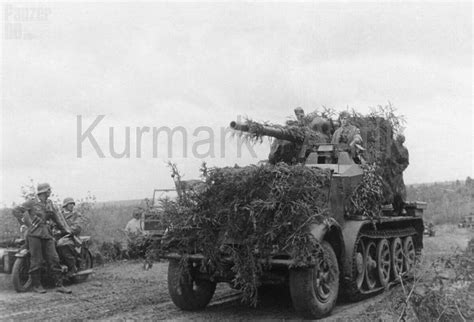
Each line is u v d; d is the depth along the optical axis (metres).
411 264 11.55
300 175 8.08
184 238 8.43
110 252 14.87
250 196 8.14
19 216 10.59
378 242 10.45
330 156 9.86
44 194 10.62
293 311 8.67
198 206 8.49
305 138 10.28
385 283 10.44
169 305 9.18
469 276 7.98
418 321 6.84
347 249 8.92
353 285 9.04
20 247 11.20
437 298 6.92
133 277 12.13
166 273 12.72
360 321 7.56
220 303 9.39
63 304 9.20
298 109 11.02
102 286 10.98
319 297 8.00
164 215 8.66
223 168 8.61
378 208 10.27
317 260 7.76
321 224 7.98
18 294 10.04
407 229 12.03
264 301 9.49
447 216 27.78
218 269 8.27
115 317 8.27
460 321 6.73
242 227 8.08
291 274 7.85
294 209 7.81
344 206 9.20
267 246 7.86
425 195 37.53
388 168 11.55
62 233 11.12
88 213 16.80
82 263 11.76
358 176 9.59
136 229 14.99
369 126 11.31
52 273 10.55
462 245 16.61
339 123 11.12
